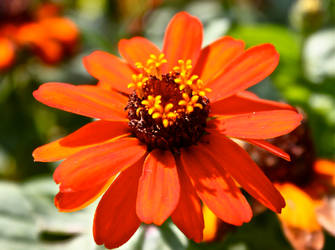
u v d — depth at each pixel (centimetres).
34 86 28
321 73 27
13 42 26
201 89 19
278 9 35
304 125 20
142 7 33
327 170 21
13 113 28
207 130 19
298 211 19
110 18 35
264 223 21
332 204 20
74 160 17
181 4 35
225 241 21
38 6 28
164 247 19
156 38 29
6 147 27
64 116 28
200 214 17
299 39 28
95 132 18
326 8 29
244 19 32
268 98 24
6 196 21
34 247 21
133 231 17
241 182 17
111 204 17
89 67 19
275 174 20
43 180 22
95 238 17
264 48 19
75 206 17
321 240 19
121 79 19
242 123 18
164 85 19
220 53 20
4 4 27
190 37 20
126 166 17
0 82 28
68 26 27
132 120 19
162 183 17
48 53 26
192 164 18
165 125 18
